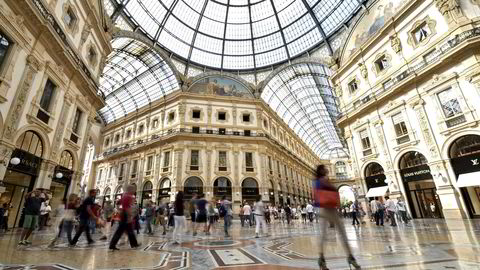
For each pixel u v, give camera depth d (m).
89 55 15.76
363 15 20.39
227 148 26.55
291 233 9.64
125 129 33.41
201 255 4.95
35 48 10.62
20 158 10.38
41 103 11.52
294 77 32.09
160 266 3.92
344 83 21.38
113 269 3.71
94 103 16.98
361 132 19.16
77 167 14.94
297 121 44.44
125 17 21.70
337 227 3.47
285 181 32.47
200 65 29.75
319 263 3.39
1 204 10.70
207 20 27.56
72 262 4.26
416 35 15.88
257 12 27.58
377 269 3.28
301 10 25.52
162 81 29.67
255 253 5.10
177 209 7.32
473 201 12.52
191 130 26.70
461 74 12.82
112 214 10.12
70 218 6.93
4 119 9.17
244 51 30.25
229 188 25.06
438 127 13.78
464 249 4.56
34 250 5.64
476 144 12.27
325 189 3.63
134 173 28.86
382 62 18.14
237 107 29.17
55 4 11.73
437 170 13.58
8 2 8.98
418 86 15.02
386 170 16.62
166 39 26.12
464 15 13.29
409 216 14.74
